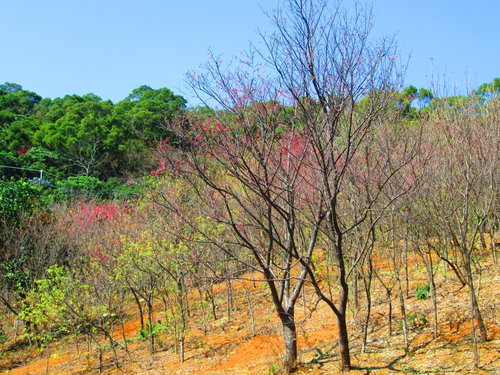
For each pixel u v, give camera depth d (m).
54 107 47.31
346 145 6.07
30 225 14.20
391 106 6.72
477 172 6.38
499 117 7.89
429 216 6.45
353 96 5.62
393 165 6.43
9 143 38.31
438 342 6.54
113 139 34.41
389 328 7.25
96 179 29.98
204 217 8.36
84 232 14.76
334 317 9.00
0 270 13.34
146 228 10.33
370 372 6.07
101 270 10.80
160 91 43.16
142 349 10.73
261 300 11.68
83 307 10.80
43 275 12.39
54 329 13.61
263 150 6.04
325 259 9.95
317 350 7.47
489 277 8.55
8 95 52.09
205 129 5.99
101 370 9.77
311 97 5.74
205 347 9.51
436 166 6.50
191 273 9.20
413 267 10.34
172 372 8.50
